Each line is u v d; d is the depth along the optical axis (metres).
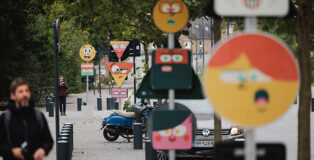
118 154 35.88
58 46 28.48
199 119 33.91
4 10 74.81
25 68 83.25
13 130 14.51
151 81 17.45
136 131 38.84
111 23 37.41
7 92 80.06
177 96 17.62
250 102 10.34
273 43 10.38
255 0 10.80
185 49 16.89
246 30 10.94
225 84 10.38
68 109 87.06
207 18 31.00
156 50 16.84
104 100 114.19
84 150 38.22
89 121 63.22
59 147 26.73
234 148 11.27
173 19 19.11
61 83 72.50
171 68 16.86
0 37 76.19
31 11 77.56
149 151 28.81
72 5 35.81
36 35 82.81
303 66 16.69
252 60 10.37
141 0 33.91
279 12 10.80
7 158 14.51
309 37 16.83
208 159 33.69
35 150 14.62
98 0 33.81
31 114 14.74
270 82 10.37
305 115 16.61
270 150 11.56
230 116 10.37
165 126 16.98
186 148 17.00
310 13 16.81
